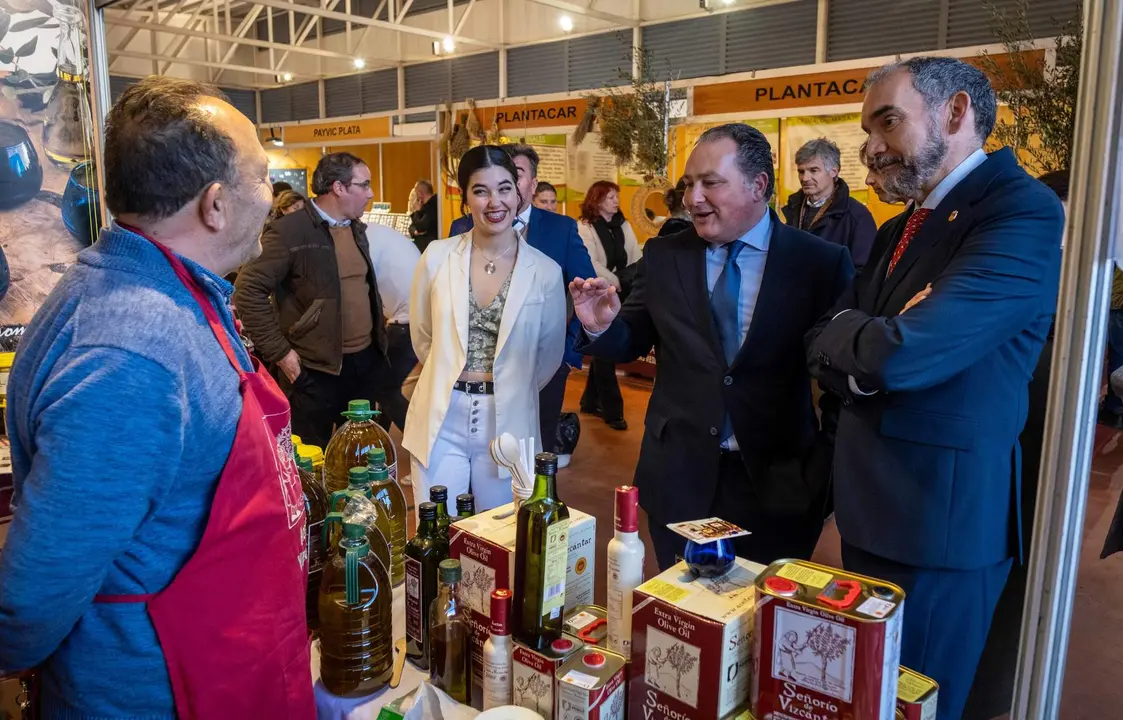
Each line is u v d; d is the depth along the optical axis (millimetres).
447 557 1317
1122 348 2168
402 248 3508
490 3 9812
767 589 992
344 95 12281
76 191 2068
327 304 3088
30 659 916
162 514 959
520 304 2133
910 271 1361
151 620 962
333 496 1340
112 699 967
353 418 1663
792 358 1757
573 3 8633
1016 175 1285
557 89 9273
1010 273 1202
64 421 852
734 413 1750
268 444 1063
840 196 3814
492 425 2160
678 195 3934
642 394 6238
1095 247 893
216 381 990
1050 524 958
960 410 1282
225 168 996
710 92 6340
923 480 1306
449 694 1247
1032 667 992
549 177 7598
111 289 935
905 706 1011
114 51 10641
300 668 1112
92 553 861
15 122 1953
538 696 1121
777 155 6035
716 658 998
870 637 907
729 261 1778
